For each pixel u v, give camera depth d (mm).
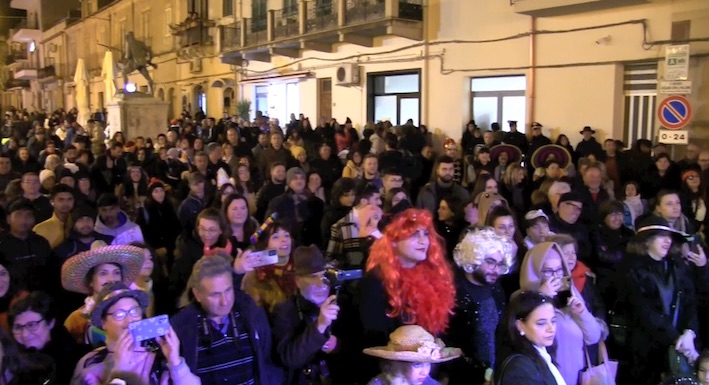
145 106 15930
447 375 3502
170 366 2549
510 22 12984
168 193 7363
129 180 8297
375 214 4746
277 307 3213
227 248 4414
